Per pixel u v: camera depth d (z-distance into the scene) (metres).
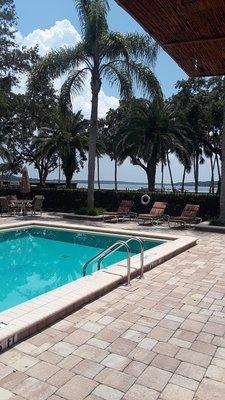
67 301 5.18
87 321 4.84
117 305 5.47
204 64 4.85
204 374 3.60
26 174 20.17
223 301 5.73
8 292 7.39
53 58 18.05
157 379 3.49
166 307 5.43
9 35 27.39
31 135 35.34
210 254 9.43
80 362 3.77
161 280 6.87
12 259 10.26
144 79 17.41
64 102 18.44
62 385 3.36
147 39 17.33
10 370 3.59
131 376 3.54
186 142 27.52
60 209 22.09
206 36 4.05
